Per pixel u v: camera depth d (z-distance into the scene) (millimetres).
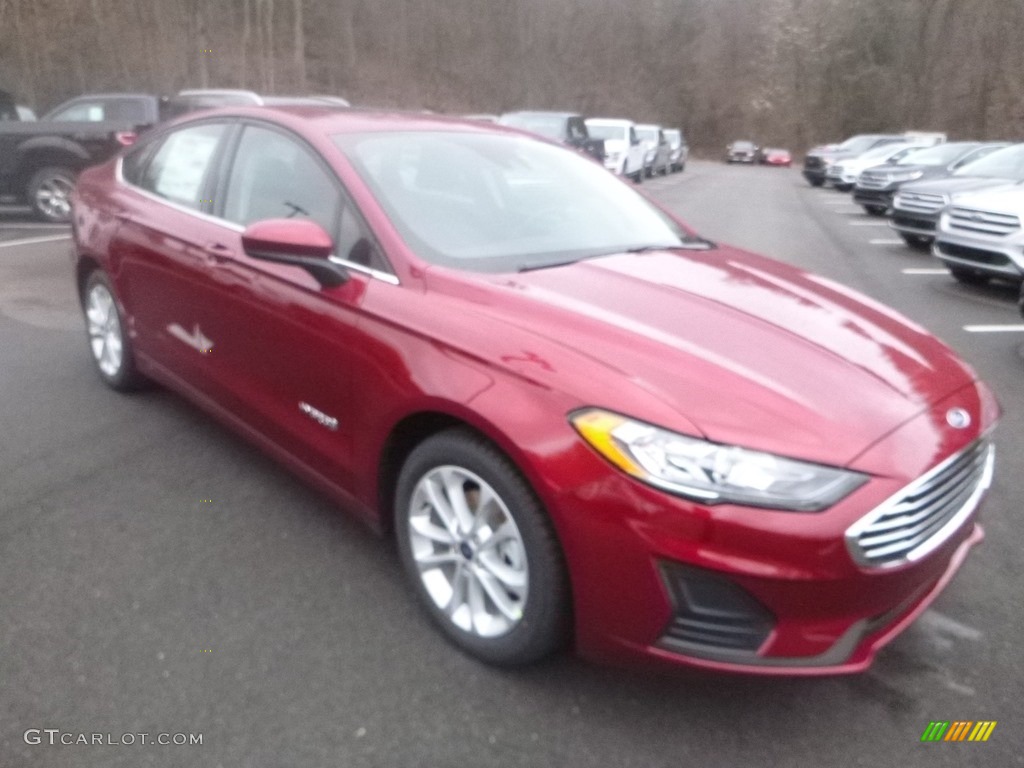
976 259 8969
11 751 2350
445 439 2689
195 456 4172
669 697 2652
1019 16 44906
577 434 2348
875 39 62406
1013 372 6238
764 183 31656
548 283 3016
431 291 2910
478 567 2711
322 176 3395
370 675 2697
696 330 2744
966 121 49031
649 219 4012
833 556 2225
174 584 3135
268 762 2352
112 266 4543
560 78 58000
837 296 3381
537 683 2689
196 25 28891
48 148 11688
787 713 2615
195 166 4113
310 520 3607
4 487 3820
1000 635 3027
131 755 2352
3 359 5590
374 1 43938
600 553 2322
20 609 2963
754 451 2248
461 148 3768
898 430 2438
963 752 2482
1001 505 4031
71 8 24500
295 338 3252
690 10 72000
